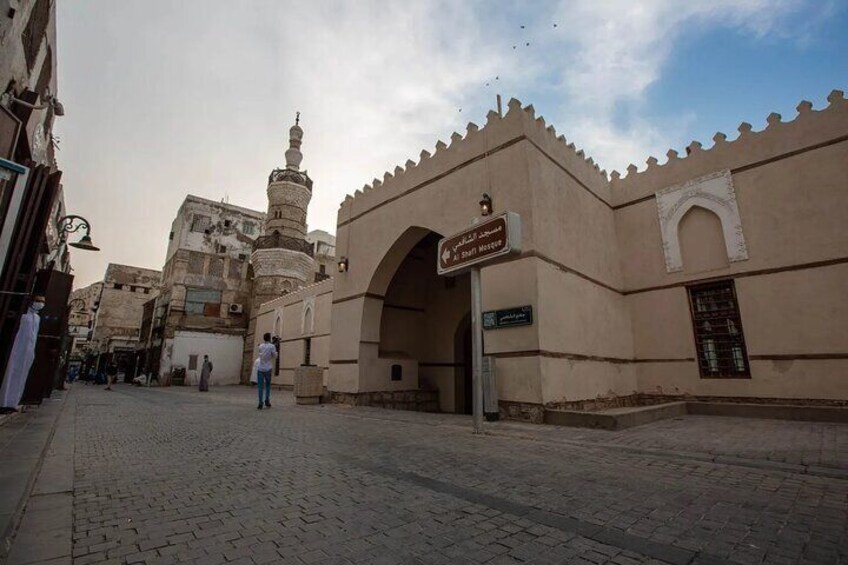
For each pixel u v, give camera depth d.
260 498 3.34
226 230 36.75
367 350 12.09
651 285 11.40
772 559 2.32
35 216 5.21
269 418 8.60
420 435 6.46
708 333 10.43
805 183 9.27
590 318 9.81
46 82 8.21
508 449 5.35
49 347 8.68
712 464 4.47
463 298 13.51
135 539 2.52
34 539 2.47
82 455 4.80
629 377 10.97
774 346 9.27
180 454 4.95
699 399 10.23
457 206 10.05
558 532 2.70
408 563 2.26
